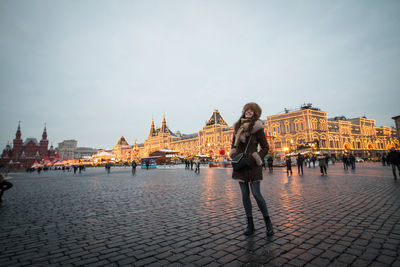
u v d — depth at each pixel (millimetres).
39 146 130500
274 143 68375
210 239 3711
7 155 128250
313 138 61406
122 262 2973
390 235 3590
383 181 11359
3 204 7941
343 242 3373
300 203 6371
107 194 9898
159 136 130000
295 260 2828
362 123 80562
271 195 7953
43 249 3525
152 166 49781
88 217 5641
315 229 4020
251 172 3773
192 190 10117
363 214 4949
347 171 20734
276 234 3820
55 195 10180
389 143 86375
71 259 3125
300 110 63719
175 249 3355
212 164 43344
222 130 89812
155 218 5293
